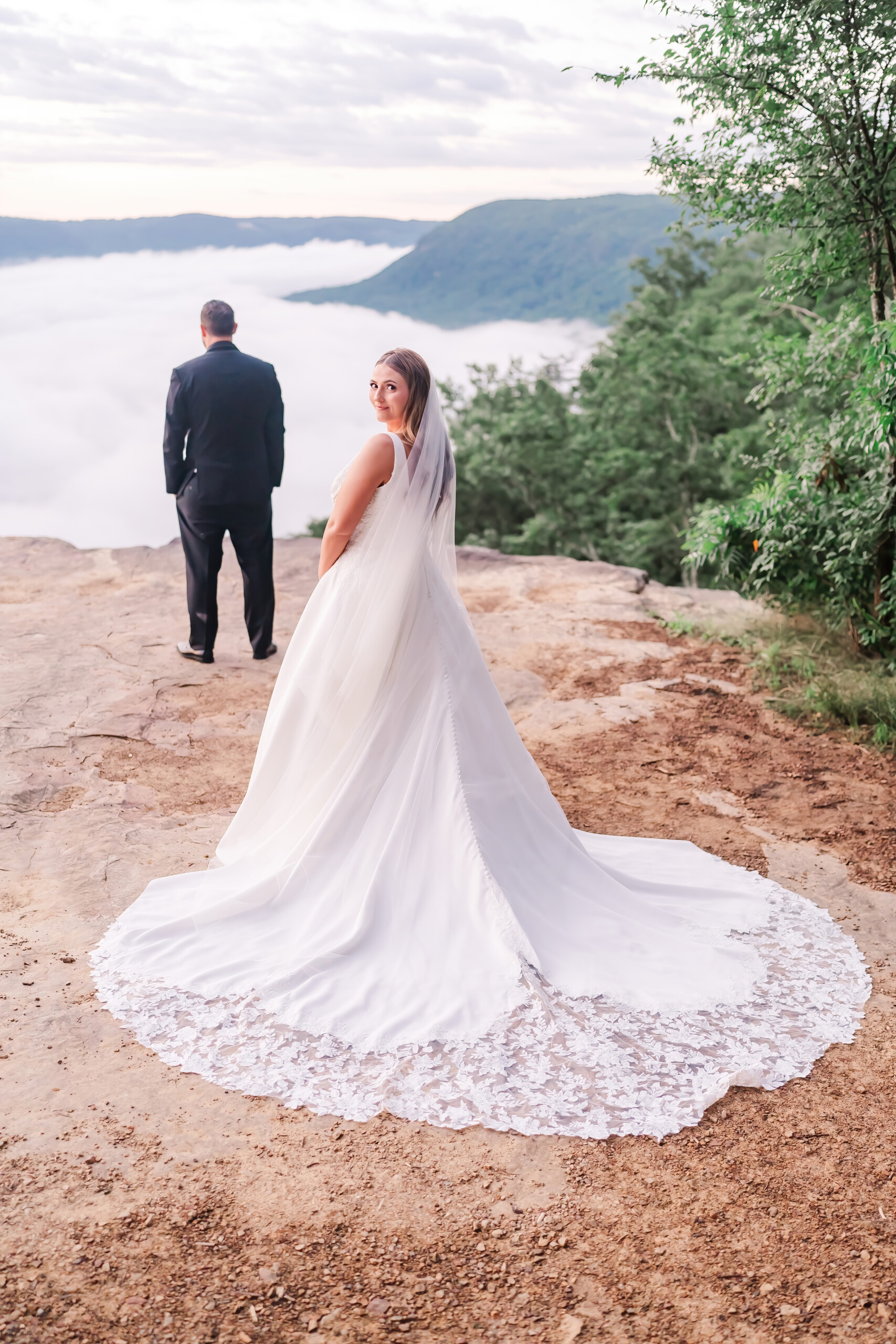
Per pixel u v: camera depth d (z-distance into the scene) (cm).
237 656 673
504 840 353
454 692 355
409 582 353
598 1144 260
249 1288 209
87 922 355
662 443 3122
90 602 770
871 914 396
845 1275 222
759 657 700
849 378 679
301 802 367
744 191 622
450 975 317
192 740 540
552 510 3372
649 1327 206
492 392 3494
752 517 676
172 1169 242
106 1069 277
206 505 612
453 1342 200
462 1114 266
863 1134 272
